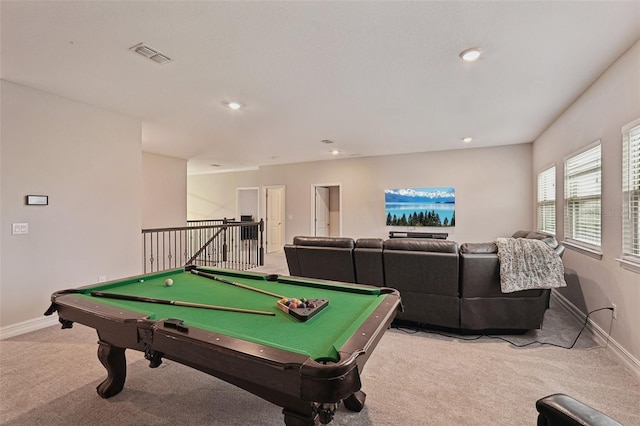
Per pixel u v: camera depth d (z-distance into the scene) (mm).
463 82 3016
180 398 1941
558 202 4148
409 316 3119
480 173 6152
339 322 1540
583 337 2893
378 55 2486
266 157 7191
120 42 2271
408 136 5227
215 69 2719
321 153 6742
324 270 3434
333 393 991
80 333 2963
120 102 3523
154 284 2312
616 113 2561
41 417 1757
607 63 2627
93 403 1886
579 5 1883
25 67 2656
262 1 1831
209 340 1230
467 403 1893
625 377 2180
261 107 3725
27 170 3053
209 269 2730
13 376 2188
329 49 2393
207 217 9812
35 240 3109
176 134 4992
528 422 1716
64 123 3348
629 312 2350
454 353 2586
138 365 2344
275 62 2598
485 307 2893
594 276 2965
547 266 2758
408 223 6770
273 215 8930
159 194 6664
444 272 2918
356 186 7293
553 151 4379
